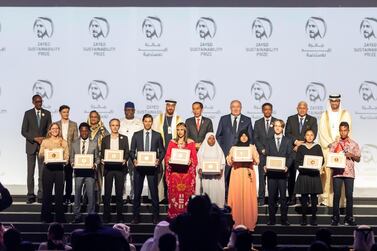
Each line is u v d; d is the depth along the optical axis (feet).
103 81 74.54
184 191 60.23
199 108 64.28
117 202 60.90
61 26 74.74
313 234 60.49
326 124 66.03
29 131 65.72
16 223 61.36
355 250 47.39
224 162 61.52
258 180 69.41
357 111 73.72
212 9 74.49
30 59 74.54
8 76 74.54
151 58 74.59
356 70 73.72
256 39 74.33
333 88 73.77
